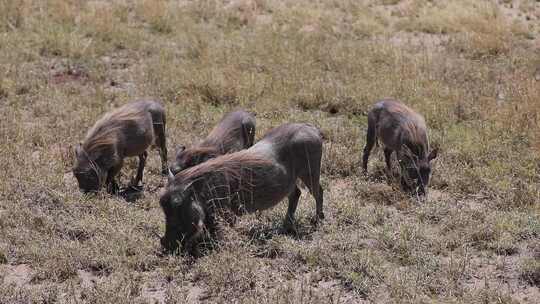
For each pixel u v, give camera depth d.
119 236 23.25
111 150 26.92
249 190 22.91
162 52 44.41
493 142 31.36
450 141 31.89
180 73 40.09
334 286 21.20
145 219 24.72
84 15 49.88
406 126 27.56
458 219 24.69
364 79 39.66
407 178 27.16
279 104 36.22
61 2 51.72
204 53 43.25
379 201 26.77
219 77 38.72
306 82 38.72
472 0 57.19
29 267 22.16
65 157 29.86
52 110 35.06
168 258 22.16
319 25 50.66
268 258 22.66
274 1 57.19
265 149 23.36
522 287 21.27
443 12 53.66
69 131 32.69
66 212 25.16
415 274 21.48
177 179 22.14
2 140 31.09
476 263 22.45
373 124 29.22
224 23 51.12
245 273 21.22
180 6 54.72
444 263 22.25
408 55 44.62
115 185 28.22
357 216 25.05
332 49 44.53
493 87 38.75
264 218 25.33
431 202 26.22
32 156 30.31
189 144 31.69
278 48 44.75
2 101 36.62
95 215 25.03
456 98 36.44
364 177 28.92
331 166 29.53
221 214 22.78
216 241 22.70
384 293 20.75
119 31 47.34
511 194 26.88
